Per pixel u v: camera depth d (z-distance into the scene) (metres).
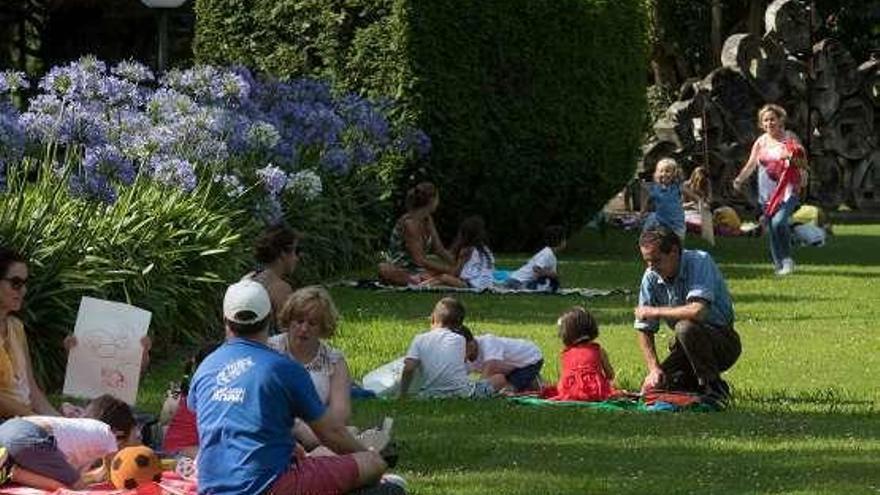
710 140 41.19
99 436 11.55
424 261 25.25
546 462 12.86
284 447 10.23
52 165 19.64
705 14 52.62
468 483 12.05
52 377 16.61
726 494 11.71
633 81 33.69
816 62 43.75
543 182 31.91
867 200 44.94
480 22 30.84
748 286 26.50
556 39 31.70
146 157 20.44
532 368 16.64
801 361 18.67
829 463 12.87
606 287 26.05
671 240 15.73
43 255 16.94
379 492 10.53
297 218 25.19
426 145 29.98
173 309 18.58
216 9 31.44
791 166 28.30
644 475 12.38
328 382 12.20
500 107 31.28
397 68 30.30
